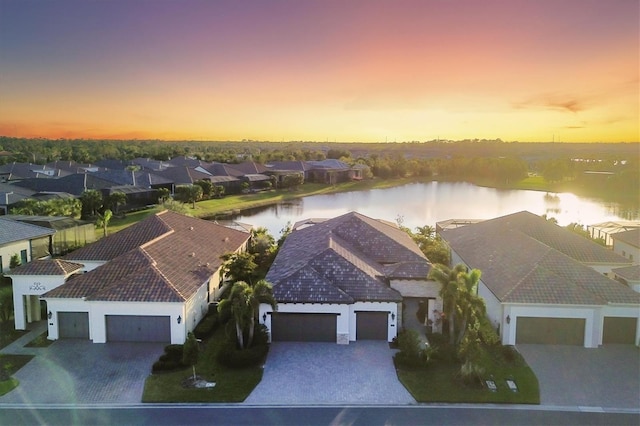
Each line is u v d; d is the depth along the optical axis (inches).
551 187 5689.0
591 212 3914.9
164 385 1058.7
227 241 1923.0
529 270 1369.3
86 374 1107.3
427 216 3629.4
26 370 1125.7
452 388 1051.9
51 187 3481.8
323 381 1084.5
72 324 1306.6
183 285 1346.0
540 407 983.0
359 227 1796.3
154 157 7445.9
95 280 1341.0
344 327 1283.2
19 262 1849.2
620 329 1288.1
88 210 3016.7
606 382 1083.9
